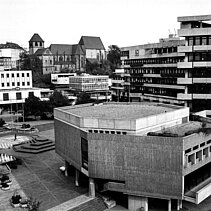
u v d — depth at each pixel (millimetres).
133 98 129125
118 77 157125
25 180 65438
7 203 54438
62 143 63062
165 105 68938
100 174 50844
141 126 49969
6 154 85125
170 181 46062
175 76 97500
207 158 52031
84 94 151375
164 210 49375
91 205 52094
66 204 52969
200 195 45812
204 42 85625
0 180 63844
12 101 148875
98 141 49812
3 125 120000
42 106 131250
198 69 87625
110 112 61719
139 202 49281
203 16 84375
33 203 49969
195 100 89500
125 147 48062
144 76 119562
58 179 65562
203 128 50938
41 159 80625
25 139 102000
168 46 105312
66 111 62781
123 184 49281
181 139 44500
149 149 46500
